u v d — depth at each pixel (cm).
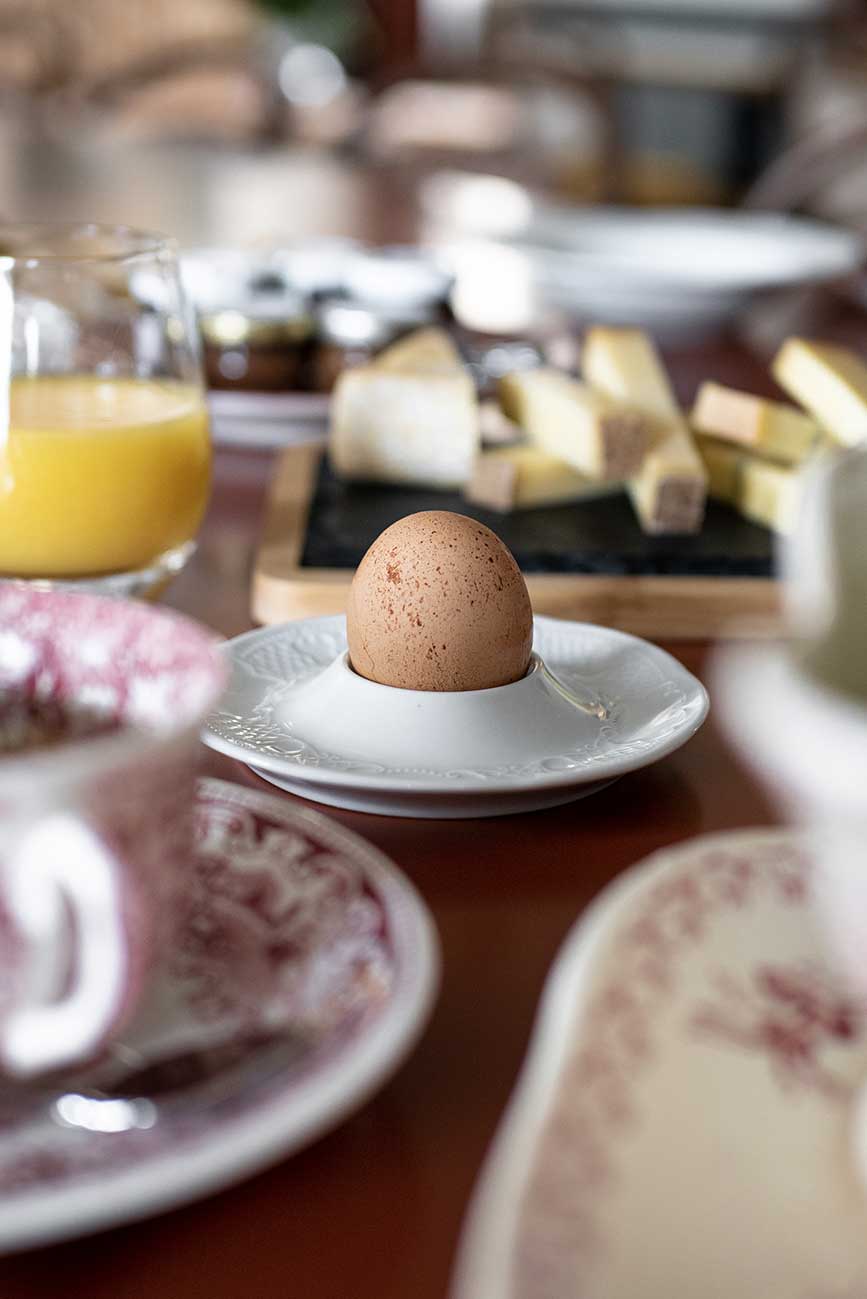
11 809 27
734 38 228
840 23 213
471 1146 33
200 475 60
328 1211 31
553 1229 23
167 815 30
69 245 61
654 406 71
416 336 81
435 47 363
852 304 119
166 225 133
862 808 36
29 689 36
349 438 71
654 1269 23
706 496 71
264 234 130
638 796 47
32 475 56
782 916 33
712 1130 27
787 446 67
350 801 45
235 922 35
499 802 44
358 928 34
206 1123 27
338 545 63
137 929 29
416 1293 29
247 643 52
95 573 58
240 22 239
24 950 28
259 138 230
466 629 46
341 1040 30
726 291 103
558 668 51
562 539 65
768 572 61
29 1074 29
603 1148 26
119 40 233
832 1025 30
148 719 34
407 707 45
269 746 46
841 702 36
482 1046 36
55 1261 29
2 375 57
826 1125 27
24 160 171
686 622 59
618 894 33
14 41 229
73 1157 26
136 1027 31
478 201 163
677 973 31
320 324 86
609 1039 28
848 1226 25
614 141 229
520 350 91
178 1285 29
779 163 178
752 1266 23
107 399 58
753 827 45
